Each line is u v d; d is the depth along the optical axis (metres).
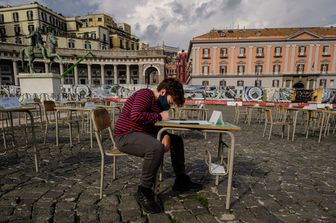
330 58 45.69
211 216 2.24
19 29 57.81
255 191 2.85
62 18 66.56
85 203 2.46
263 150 5.07
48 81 14.26
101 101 12.70
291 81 47.09
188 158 4.27
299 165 3.99
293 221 2.19
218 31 50.41
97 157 4.26
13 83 49.03
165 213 2.29
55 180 3.10
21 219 2.13
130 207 2.39
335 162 4.24
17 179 3.11
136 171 3.51
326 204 2.55
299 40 45.88
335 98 20.41
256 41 46.75
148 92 2.52
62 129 7.34
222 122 2.42
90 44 60.97
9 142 5.38
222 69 48.41
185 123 2.39
